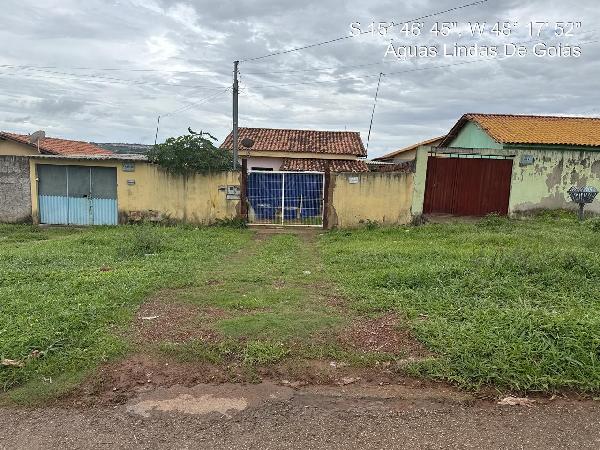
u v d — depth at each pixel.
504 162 14.18
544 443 3.14
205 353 4.32
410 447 3.12
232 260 8.99
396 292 6.11
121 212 14.51
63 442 3.18
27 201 14.81
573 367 3.88
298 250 10.30
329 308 5.65
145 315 5.43
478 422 3.37
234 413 3.50
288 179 14.09
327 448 3.11
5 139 22.70
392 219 13.88
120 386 3.86
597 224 11.23
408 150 27.73
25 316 5.02
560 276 6.28
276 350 4.35
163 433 3.27
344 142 24.70
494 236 10.26
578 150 14.43
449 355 4.18
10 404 3.61
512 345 4.16
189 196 14.27
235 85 16.02
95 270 7.48
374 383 3.91
